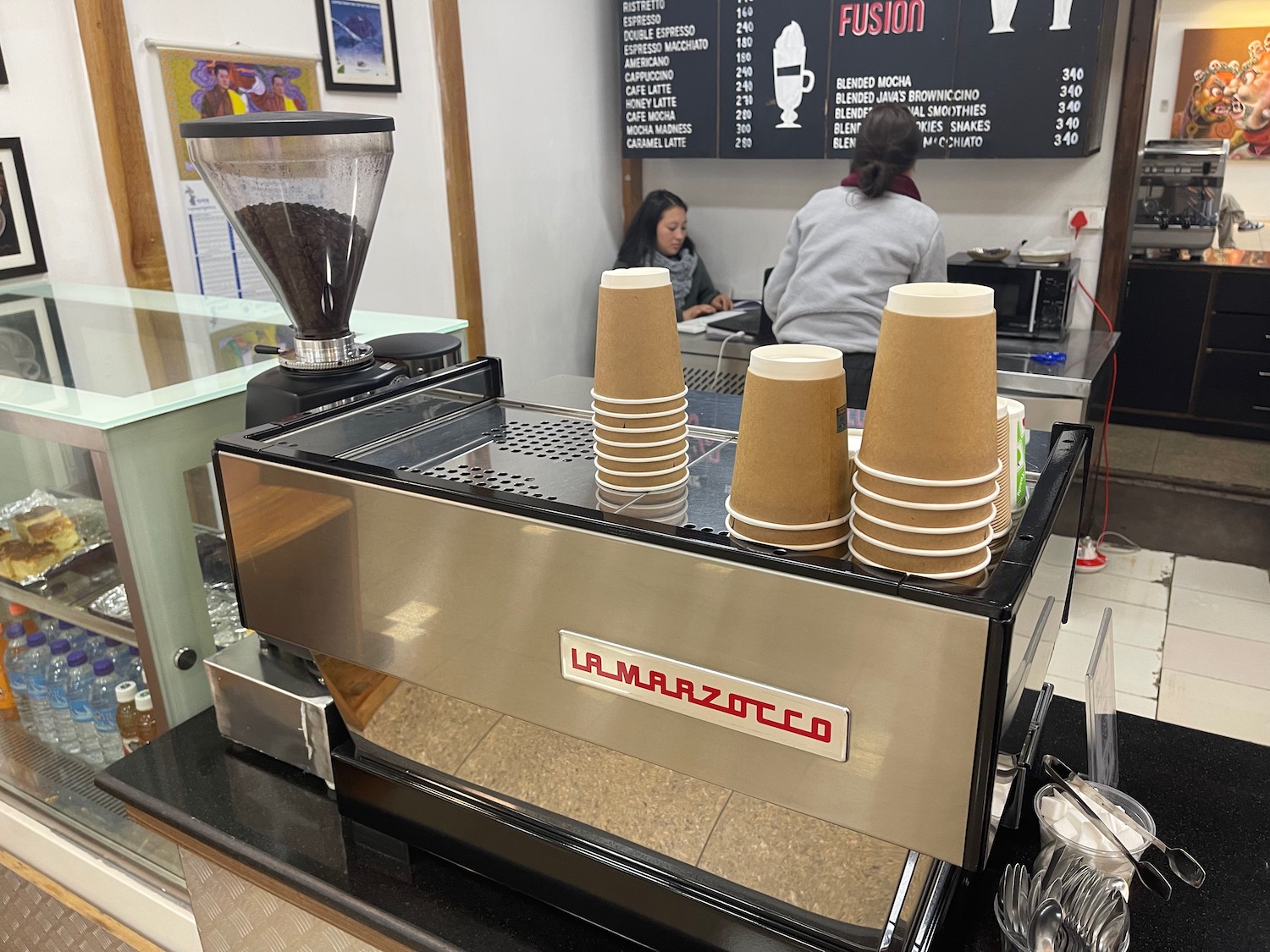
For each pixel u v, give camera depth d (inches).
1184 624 122.0
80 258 85.0
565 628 32.7
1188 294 188.4
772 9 140.0
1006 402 32.5
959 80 130.1
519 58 137.1
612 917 36.0
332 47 106.6
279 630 41.6
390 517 35.5
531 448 40.1
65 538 52.2
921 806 27.7
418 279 124.9
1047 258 128.8
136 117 86.6
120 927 56.7
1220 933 35.2
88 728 59.4
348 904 38.8
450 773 38.9
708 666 30.0
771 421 28.0
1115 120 131.2
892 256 107.8
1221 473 175.9
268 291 103.2
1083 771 43.9
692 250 161.5
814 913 31.9
